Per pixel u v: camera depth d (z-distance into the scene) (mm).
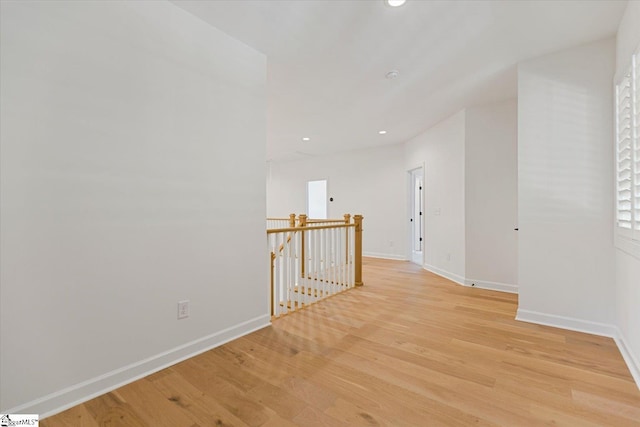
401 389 1675
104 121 1668
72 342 1560
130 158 1775
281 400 1582
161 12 1916
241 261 2426
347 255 3902
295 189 7809
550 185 2613
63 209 1530
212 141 2213
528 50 2547
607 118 2365
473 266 3953
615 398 1591
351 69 2873
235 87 2373
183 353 2033
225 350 2158
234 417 1452
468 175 3959
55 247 1506
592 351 2121
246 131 2461
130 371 1774
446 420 1423
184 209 2045
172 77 1973
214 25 2195
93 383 1627
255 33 2299
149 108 1858
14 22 1382
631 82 1859
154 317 1893
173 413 1484
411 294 3615
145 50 1839
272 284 2840
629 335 1983
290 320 2762
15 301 1394
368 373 1842
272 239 3008
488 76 3033
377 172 6414
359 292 3717
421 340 2314
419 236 6676
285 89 3346
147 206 1854
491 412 1480
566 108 2539
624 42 2057
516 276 3658
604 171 2385
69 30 1544
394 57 2656
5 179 1365
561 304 2574
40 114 1455
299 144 6125
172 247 1981
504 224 3727
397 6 1985
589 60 2438
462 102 3770
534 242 2691
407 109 4039
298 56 2643
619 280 2238
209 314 2197
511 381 1749
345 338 2357
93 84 1627
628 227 1957
